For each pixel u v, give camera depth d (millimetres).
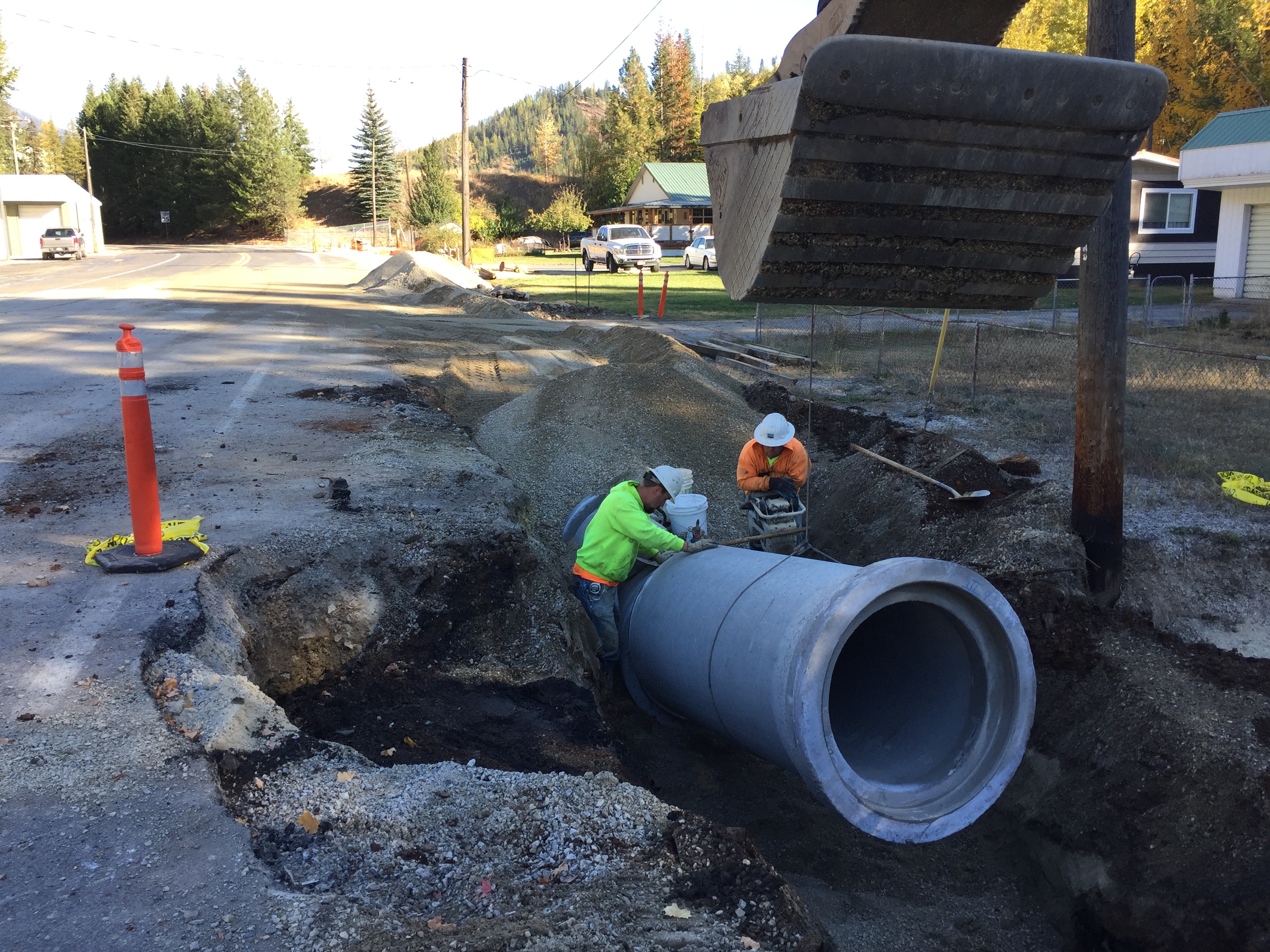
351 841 3602
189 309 22016
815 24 4379
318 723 5172
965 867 5941
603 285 36875
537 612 6461
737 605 5582
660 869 3635
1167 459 9477
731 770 6609
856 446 10086
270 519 6629
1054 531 7199
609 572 6574
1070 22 40219
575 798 4012
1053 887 5766
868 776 5219
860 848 6004
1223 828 5188
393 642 6016
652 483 6629
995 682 5082
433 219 88062
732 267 4238
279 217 98125
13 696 4230
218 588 5590
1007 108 3570
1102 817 5664
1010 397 12891
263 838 3539
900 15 4043
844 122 3490
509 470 9797
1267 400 12188
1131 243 29438
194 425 9578
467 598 6340
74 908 3068
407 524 6691
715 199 4453
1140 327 19594
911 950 5188
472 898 3367
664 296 23984
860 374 15078
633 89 83938
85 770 3754
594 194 80125
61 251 54656
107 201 99625
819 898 5480
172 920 3051
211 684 4398
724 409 11578
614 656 6848
